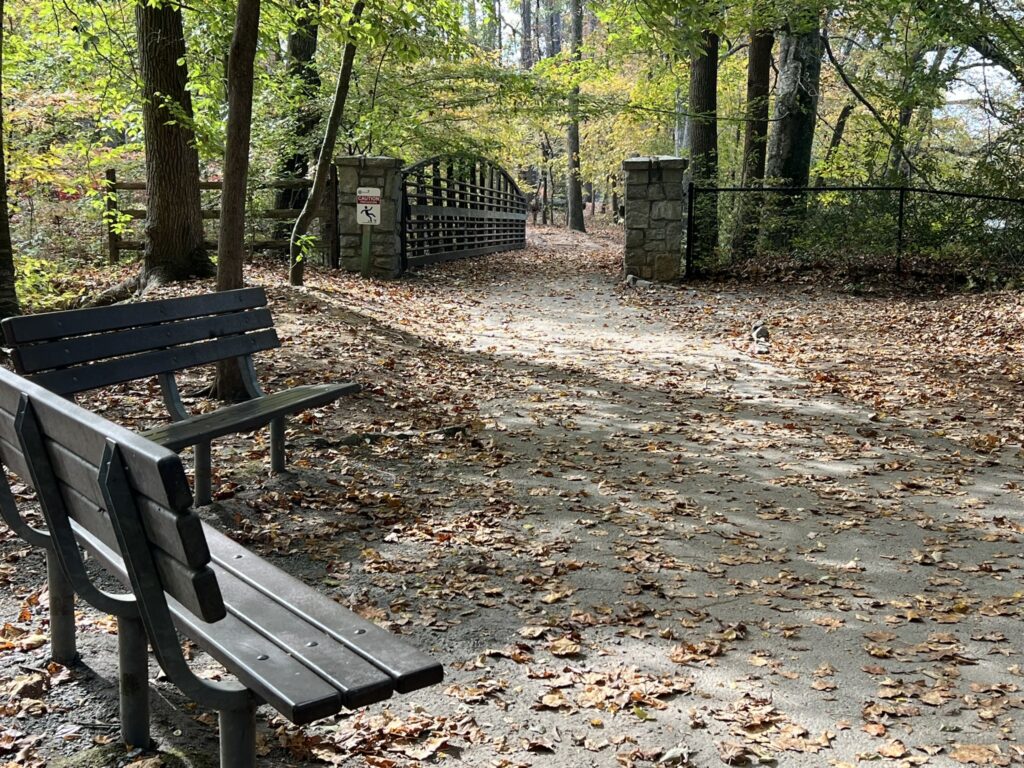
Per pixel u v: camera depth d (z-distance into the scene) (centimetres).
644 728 309
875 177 1872
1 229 809
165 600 227
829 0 1662
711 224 1648
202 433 434
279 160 1673
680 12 1148
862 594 418
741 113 1905
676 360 957
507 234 2542
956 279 1473
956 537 488
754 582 431
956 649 364
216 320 520
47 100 1395
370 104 1808
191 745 283
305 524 482
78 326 446
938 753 295
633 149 3556
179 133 1148
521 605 403
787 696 330
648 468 605
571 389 820
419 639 370
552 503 534
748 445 660
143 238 1562
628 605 405
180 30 1131
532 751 295
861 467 610
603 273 1806
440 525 492
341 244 1600
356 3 1023
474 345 1018
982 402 774
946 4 1591
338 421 666
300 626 247
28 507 480
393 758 289
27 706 297
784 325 1180
